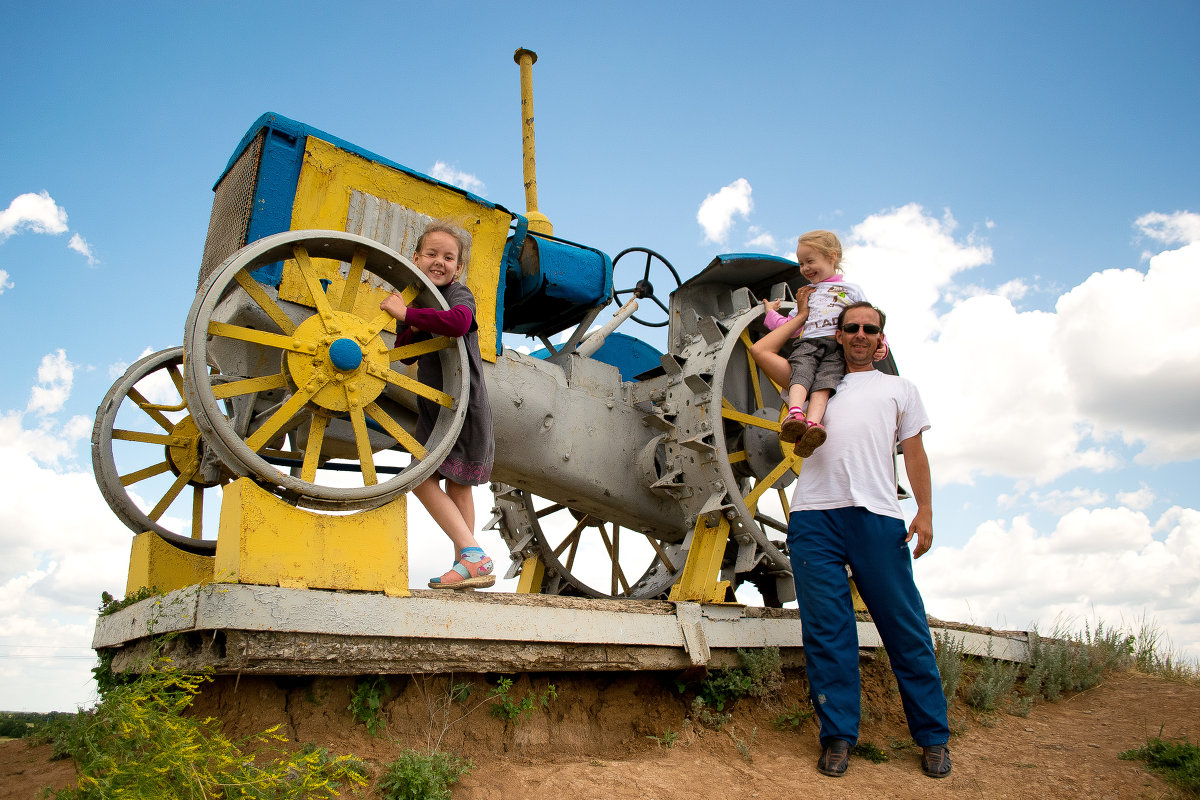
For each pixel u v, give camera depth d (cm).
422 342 373
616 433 567
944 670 488
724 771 367
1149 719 485
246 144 405
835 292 418
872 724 446
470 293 385
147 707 274
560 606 378
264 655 296
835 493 384
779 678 449
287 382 343
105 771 263
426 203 439
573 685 411
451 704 363
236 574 296
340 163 410
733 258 544
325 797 284
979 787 368
